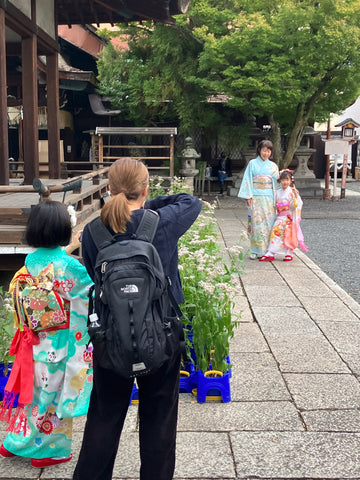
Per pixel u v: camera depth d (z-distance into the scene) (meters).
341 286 6.89
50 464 2.75
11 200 7.02
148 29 17.86
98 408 2.23
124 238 2.19
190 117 17.83
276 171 7.85
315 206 16.03
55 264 2.62
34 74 9.02
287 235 7.84
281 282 6.67
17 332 2.70
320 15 13.49
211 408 3.35
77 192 6.24
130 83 17.84
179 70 16.64
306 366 4.00
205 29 14.39
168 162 18.89
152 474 2.22
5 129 7.45
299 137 17.70
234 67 14.44
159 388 2.23
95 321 2.09
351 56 14.36
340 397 3.49
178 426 3.11
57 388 2.67
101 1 9.70
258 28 13.54
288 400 3.45
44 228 2.58
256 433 3.03
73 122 20.97
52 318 2.60
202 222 6.60
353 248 9.48
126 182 2.28
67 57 20.12
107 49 18.69
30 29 8.81
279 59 14.01
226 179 19.67
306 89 15.65
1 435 3.07
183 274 3.89
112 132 14.96
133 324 1.98
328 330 4.85
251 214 7.96
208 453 2.82
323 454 2.81
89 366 2.68
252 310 5.46
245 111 16.66
